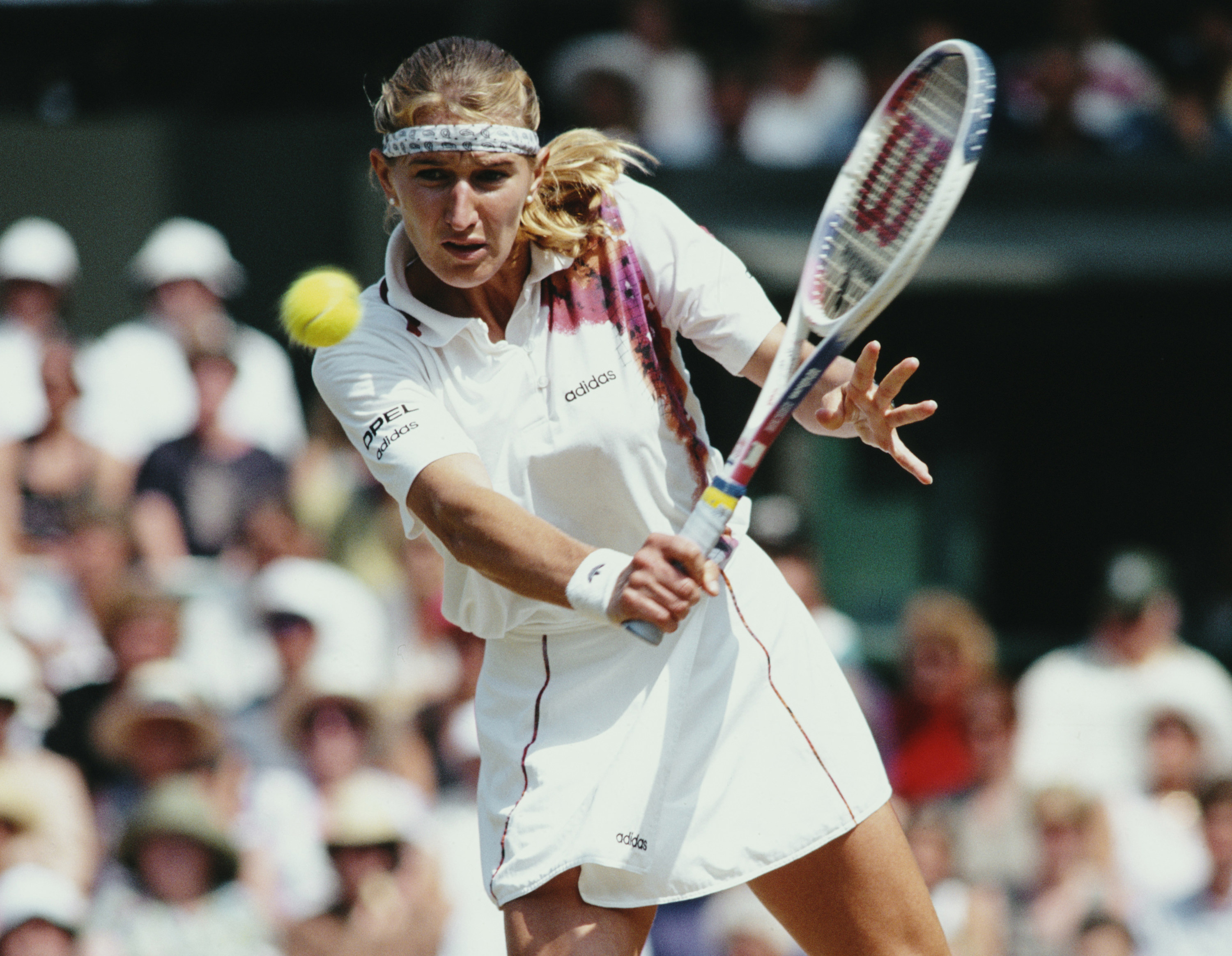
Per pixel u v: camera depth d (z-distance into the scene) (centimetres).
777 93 2977
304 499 2400
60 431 2477
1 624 2183
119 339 2616
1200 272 2636
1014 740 2119
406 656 2188
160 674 2006
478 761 2019
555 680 998
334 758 1956
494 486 982
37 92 3056
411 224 924
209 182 2942
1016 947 1941
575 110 2838
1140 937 1984
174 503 2372
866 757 1008
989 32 3064
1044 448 2789
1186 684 2262
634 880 977
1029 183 2798
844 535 2767
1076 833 1981
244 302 2925
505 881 983
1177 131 3012
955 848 2012
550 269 966
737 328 1007
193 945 1794
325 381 974
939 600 2222
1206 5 3111
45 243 2661
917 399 2789
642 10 2970
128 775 2002
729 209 2720
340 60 3033
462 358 967
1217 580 2775
